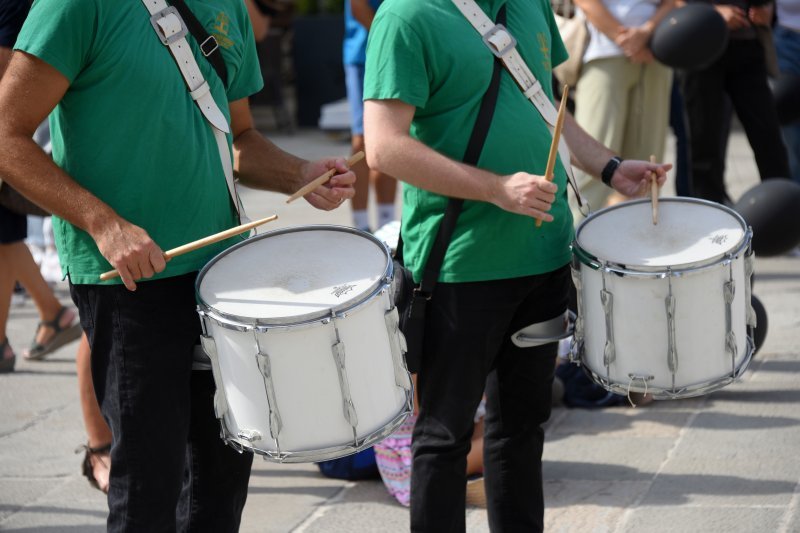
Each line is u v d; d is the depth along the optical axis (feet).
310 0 88.43
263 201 63.67
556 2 42.70
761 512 27.30
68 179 19.15
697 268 20.56
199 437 21.59
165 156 19.76
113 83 19.34
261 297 19.26
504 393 23.31
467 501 28.89
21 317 47.85
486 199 20.71
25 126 19.03
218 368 19.40
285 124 84.43
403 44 20.93
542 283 22.52
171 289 20.11
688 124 46.50
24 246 40.73
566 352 34.94
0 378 40.42
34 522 28.96
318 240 21.40
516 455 23.44
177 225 20.04
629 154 43.47
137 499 19.88
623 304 20.99
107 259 19.01
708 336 20.99
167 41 19.75
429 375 22.27
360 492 30.09
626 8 41.45
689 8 40.22
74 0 18.79
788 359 37.42
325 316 18.51
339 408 18.93
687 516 27.32
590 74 42.22
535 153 21.84
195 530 21.85
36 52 18.63
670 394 21.15
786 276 47.14
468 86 21.36
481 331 21.81
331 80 85.10
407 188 22.30
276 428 18.81
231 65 21.16
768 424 32.53
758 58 45.37
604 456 31.14
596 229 22.80
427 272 21.80
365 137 21.67
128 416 19.88
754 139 46.16
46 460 33.14
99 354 20.29
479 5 21.66
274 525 28.12
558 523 27.40
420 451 22.45
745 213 36.19
